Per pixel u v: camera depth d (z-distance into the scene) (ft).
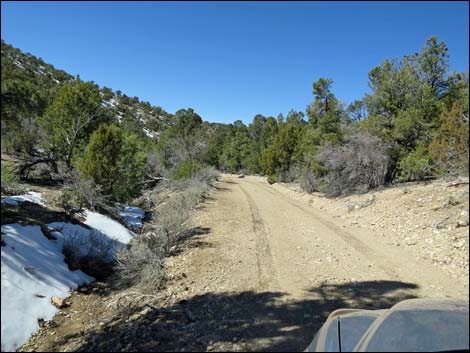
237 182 113.70
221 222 42.11
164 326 16.34
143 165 50.16
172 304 19.26
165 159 93.25
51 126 52.37
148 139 106.01
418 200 41.98
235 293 20.49
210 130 236.02
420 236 31.12
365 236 34.76
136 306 19.65
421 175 52.03
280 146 108.68
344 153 60.34
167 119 298.15
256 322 16.30
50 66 238.27
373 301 18.75
